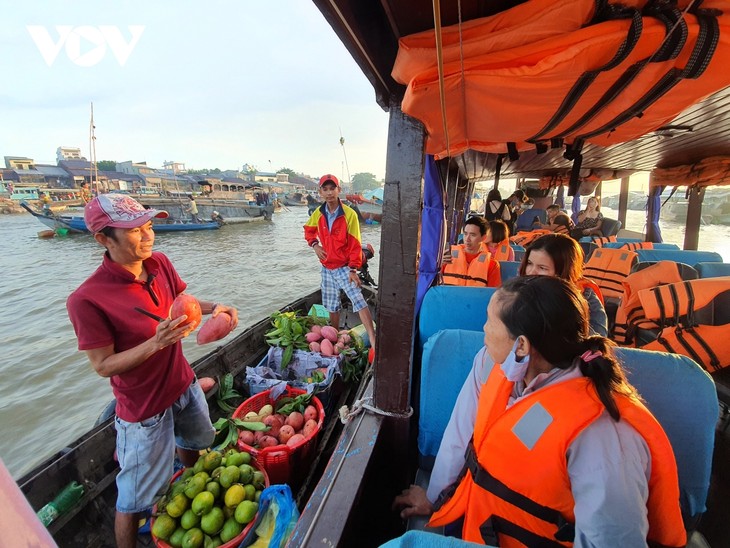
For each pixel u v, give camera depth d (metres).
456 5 1.05
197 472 1.79
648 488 0.82
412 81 1.07
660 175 5.42
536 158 4.84
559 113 1.26
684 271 2.98
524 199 6.89
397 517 1.69
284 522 1.56
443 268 3.39
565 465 0.84
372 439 1.44
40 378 5.82
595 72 0.99
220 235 22.05
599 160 5.07
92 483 1.96
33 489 1.77
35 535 0.39
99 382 5.73
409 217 1.42
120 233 1.41
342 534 1.03
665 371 1.25
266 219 28.81
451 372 1.59
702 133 3.16
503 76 1.00
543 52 0.98
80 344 1.42
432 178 2.67
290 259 15.09
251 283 11.52
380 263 1.48
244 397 3.04
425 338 2.20
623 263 4.07
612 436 0.79
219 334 1.57
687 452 1.23
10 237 20.20
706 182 4.81
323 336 3.48
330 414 2.88
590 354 0.89
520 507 0.93
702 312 2.14
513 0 1.05
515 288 0.93
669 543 0.85
